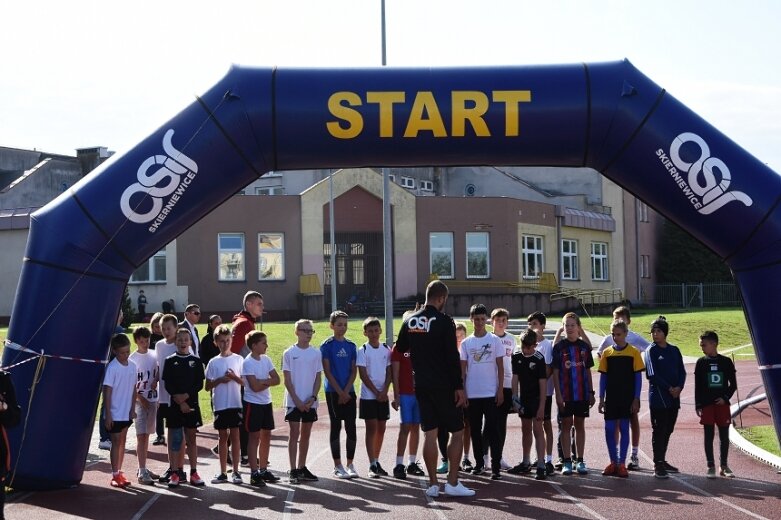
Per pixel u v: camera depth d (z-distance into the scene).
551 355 12.46
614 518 9.54
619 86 11.63
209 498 10.85
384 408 12.36
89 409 11.70
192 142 11.59
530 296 45.09
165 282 41.84
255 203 42.94
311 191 43.69
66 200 11.67
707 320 41.34
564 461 12.10
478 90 11.59
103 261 11.66
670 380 11.85
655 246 62.84
